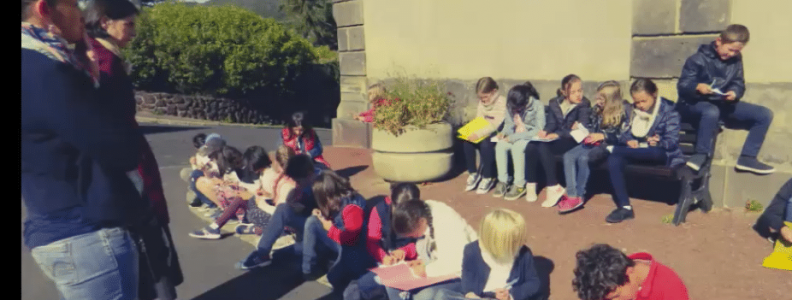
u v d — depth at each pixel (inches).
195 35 800.9
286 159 190.9
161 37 791.1
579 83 216.7
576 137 206.7
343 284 151.4
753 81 200.8
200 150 241.8
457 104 293.3
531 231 191.8
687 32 211.9
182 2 839.7
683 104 205.8
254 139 469.4
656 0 218.4
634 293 94.0
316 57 999.6
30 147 73.4
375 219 149.9
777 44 194.7
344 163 315.6
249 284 162.1
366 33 336.8
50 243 78.9
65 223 78.6
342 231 147.1
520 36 263.3
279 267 174.4
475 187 247.1
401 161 253.8
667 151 193.3
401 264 143.4
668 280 96.4
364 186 263.1
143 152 96.3
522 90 226.1
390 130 253.1
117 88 86.0
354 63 350.6
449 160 259.0
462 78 290.2
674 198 215.9
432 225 137.4
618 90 201.9
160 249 97.3
